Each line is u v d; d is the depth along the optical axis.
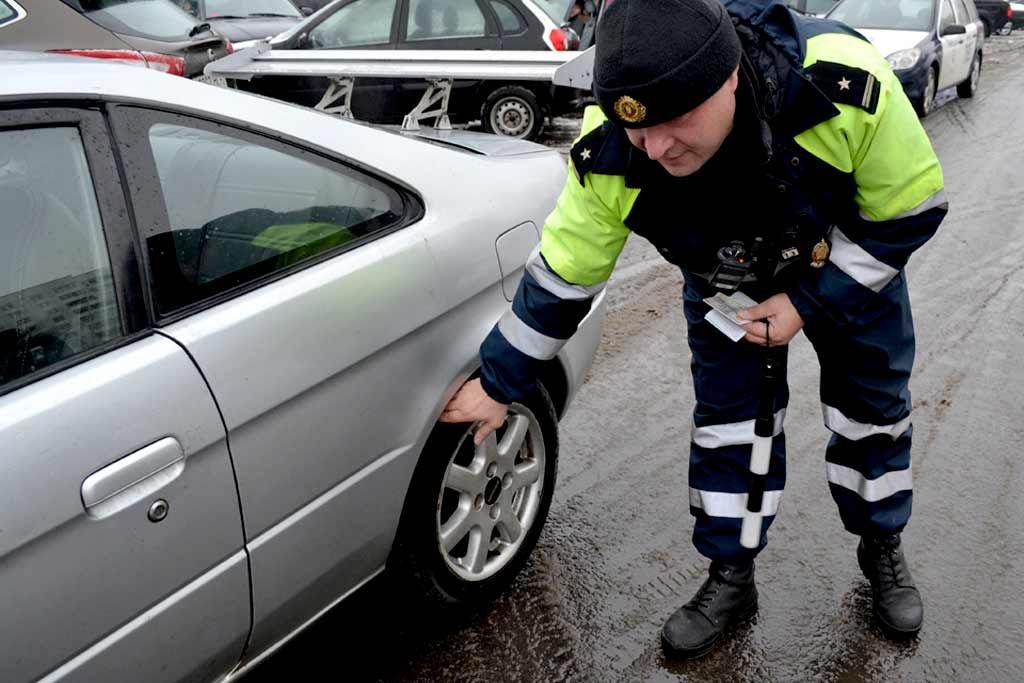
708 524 2.22
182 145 1.79
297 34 8.12
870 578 2.38
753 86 1.55
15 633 1.38
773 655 2.30
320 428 1.84
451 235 2.16
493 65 7.69
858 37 1.69
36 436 1.41
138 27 6.96
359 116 8.09
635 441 3.32
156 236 1.69
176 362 1.60
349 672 2.28
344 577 2.04
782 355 1.97
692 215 1.72
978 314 4.35
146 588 1.55
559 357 2.51
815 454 3.20
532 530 2.56
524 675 2.27
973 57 11.06
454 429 2.20
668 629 2.30
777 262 1.76
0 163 1.56
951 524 2.78
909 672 2.24
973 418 3.39
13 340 1.50
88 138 1.65
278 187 1.92
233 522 1.69
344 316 1.88
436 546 2.24
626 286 4.93
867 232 1.76
